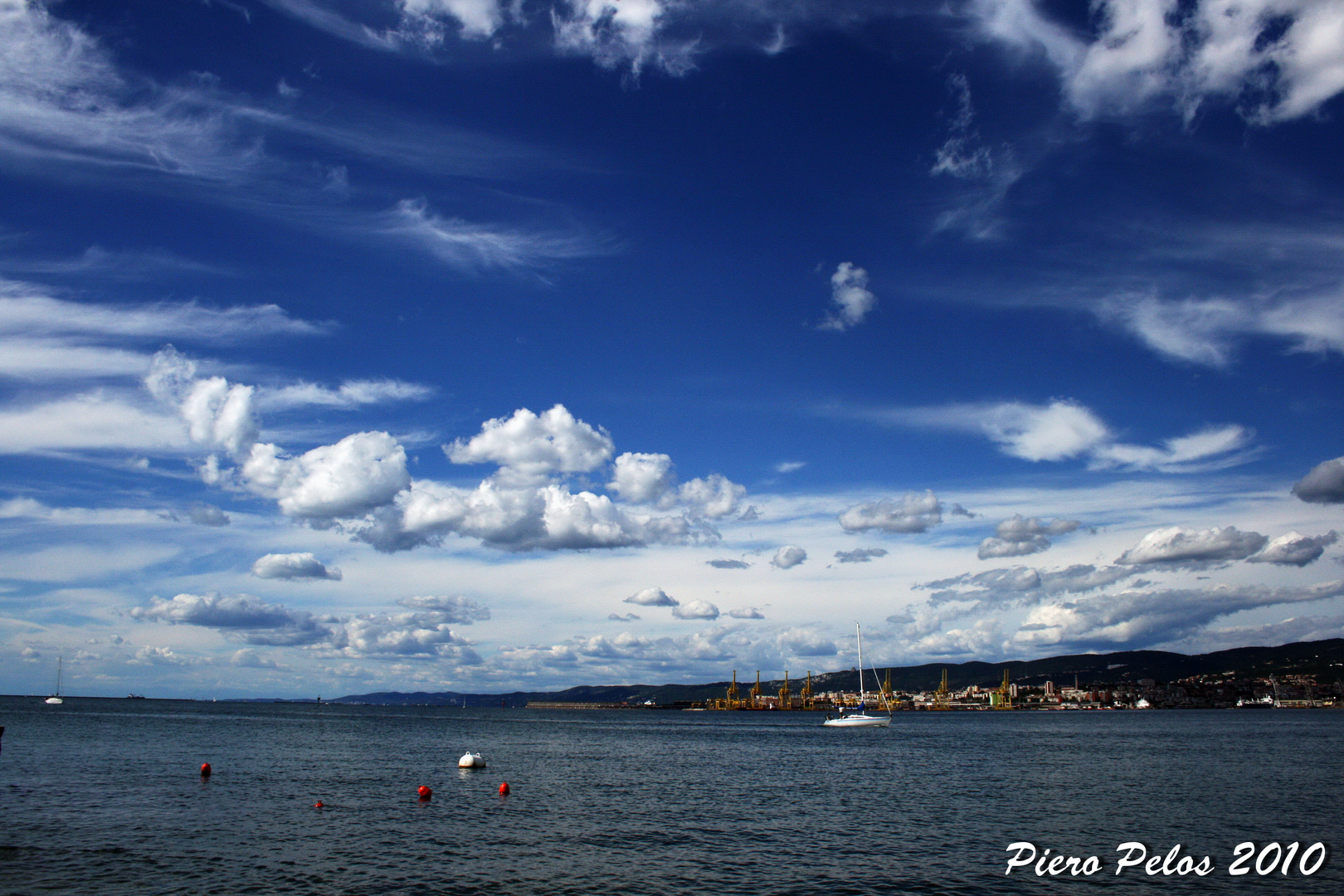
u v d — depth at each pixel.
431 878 38.00
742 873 39.84
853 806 62.88
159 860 40.16
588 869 40.12
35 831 46.53
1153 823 54.22
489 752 116.25
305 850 43.03
